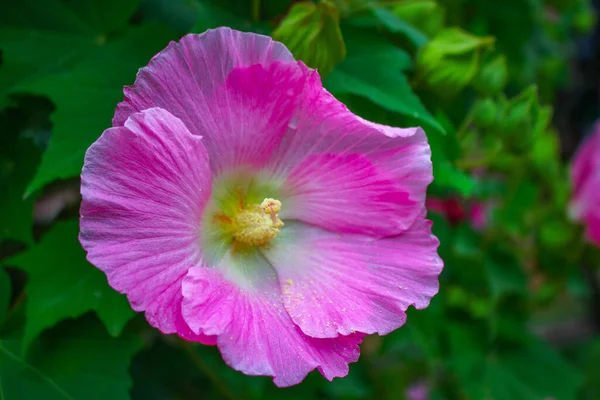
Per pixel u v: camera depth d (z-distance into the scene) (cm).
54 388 40
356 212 40
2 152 44
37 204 47
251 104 39
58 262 41
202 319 37
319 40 41
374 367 60
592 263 62
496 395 55
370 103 44
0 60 46
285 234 41
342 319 39
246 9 45
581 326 97
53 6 45
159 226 37
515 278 57
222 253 40
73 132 41
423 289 39
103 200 36
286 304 39
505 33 58
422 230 40
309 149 40
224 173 40
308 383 50
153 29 44
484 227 58
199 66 38
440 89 45
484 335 56
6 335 41
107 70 43
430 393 60
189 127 38
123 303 41
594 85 91
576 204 59
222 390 51
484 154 48
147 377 53
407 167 39
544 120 48
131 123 36
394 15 47
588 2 86
